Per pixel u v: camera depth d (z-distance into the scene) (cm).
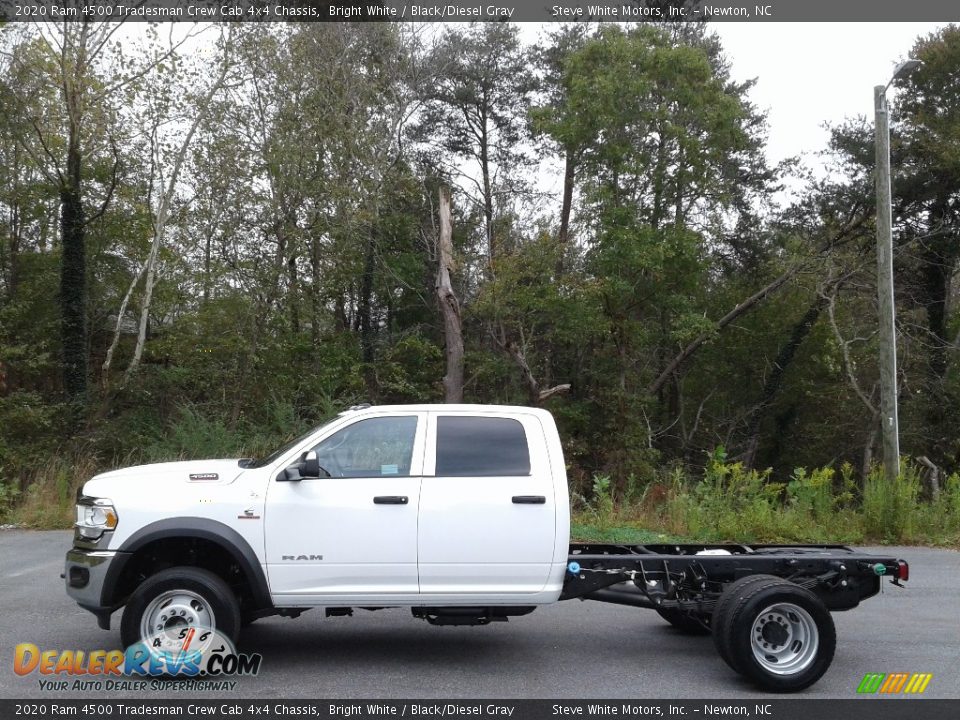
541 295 2800
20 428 2142
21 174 2744
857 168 3170
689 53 2858
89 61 2341
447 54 3164
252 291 2702
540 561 657
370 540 648
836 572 705
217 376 2588
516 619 855
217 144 2552
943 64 3130
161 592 639
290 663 693
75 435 2219
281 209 2738
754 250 3488
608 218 2812
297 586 647
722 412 3656
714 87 2950
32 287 2747
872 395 3039
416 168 3509
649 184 2942
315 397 2686
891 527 1357
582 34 3825
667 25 3419
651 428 3366
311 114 2702
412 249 3372
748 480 1460
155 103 2398
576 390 3316
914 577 1079
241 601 694
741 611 632
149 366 2559
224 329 2711
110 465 2169
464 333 3166
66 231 2395
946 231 3034
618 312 2945
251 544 645
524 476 666
